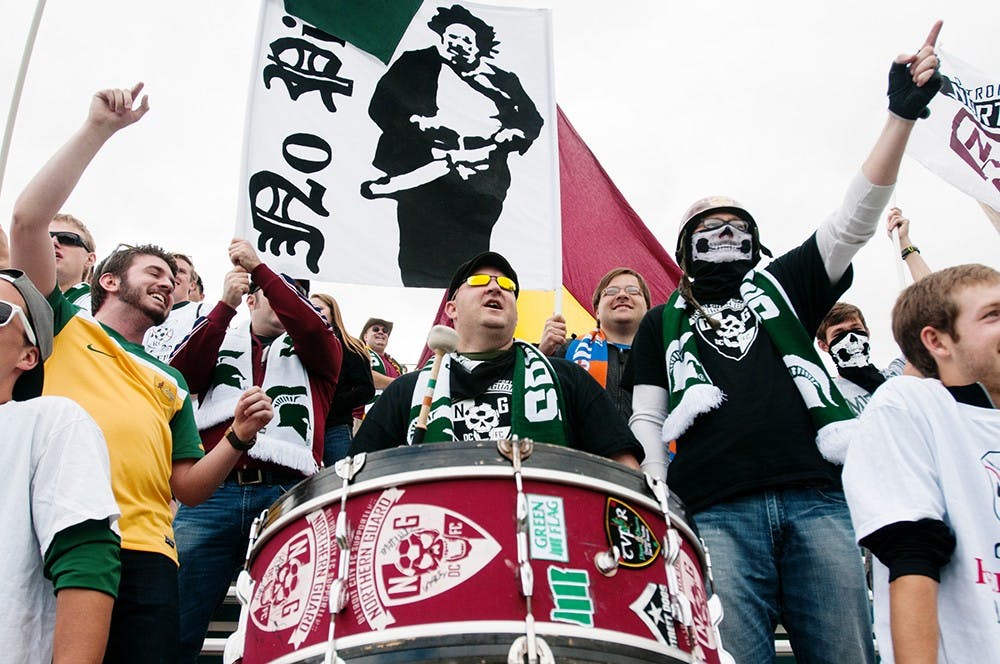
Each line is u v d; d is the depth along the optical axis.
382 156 4.96
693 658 1.93
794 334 3.19
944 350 2.43
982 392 2.35
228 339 4.23
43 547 2.10
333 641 1.81
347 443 4.72
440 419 2.90
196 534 3.76
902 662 2.04
